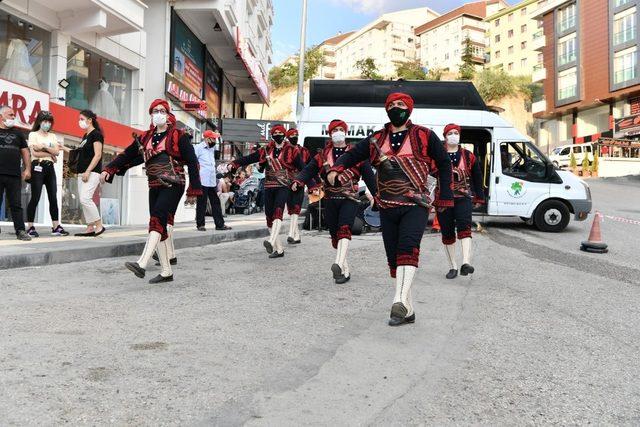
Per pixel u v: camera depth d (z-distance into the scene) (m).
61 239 8.12
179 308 4.81
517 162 13.00
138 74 15.12
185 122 18.56
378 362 3.58
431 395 3.07
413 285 6.29
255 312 4.78
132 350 3.59
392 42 101.44
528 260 8.52
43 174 8.42
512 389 3.21
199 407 2.76
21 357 3.35
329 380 3.22
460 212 6.89
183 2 17.30
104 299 5.02
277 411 2.76
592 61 45.97
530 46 74.38
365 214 11.90
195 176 5.93
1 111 7.64
